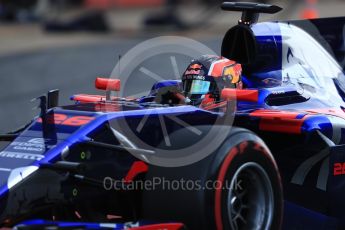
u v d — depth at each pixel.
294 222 19.25
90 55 88.38
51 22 169.25
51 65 77.12
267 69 20.62
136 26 194.00
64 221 16.09
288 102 19.48
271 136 18.98
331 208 18.64
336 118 18.95
